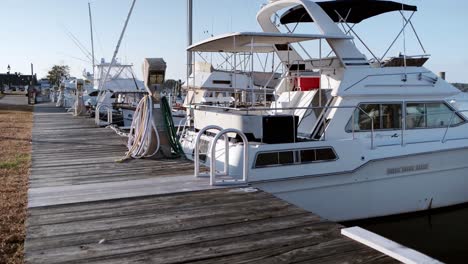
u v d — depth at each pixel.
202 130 6.64
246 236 4.13
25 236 4.23
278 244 3.92
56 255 3.72
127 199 5.45
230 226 4.41
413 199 8.03
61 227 4.43
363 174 7.50
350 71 7.97
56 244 3.97
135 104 21.66
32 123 18.41
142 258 3.65
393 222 7.88
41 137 12.77
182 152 8.72
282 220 4.59
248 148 6.28
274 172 6.75
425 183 8.12
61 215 4.82
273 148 6.80
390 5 8.58
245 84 12.55
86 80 34.81
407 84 8.34
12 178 6.95
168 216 4.75
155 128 8.48
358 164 7.37
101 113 21.34
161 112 8.62
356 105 7.91
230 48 9.03
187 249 3.84
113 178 6.71
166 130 8.59
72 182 6.48
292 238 4.05
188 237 4.12
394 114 8.23
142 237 4.13
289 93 9.08
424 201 8.15
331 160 7.18
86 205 5.20
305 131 8.51
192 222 4.55
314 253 3.71
